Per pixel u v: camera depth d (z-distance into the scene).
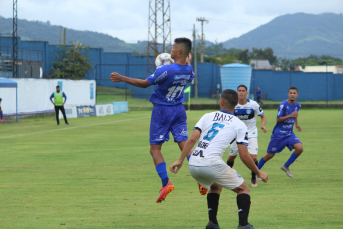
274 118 45.69
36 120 41.56
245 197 7.23
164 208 9.59
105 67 91.00
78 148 21.81
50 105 47.59
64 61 87.00
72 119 44.53
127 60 90.94
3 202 10.15
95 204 9.97
